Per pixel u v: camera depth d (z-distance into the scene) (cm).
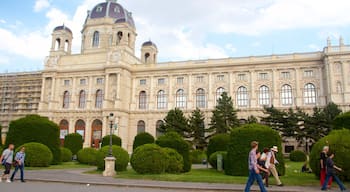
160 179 2359
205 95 7956
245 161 2555
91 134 8312
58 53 9156
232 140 2686
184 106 8056
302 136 5847
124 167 3166
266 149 2069
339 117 2952
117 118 7919
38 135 3772
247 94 7638
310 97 7194
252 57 7738
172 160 2831
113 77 8369
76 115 8481
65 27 9512
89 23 9694
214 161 3331
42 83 8981
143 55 9938
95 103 8581
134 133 8306
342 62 6806
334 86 6769
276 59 7500
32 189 1823
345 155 2134
